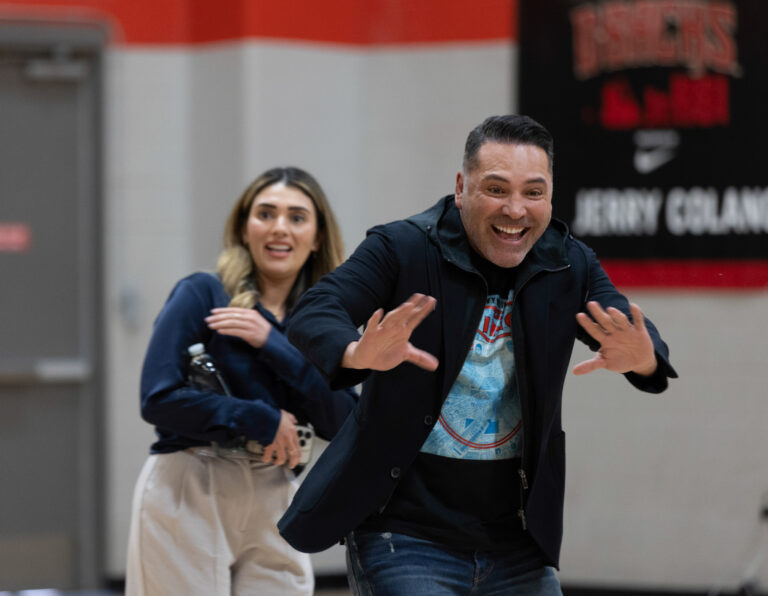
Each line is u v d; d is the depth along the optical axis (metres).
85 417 19.92
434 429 7.76
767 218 18.58
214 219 19.70
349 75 19.94
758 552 18.70
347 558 8.19
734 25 18.61
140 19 19.88
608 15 18.92
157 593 9.95
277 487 10.19
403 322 6.55
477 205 7.48
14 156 19.69
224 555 9.97
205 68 19.80
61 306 19.84
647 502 19.06
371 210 19.97
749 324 18.72
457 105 19.62
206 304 10.33
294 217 10.62
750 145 18.61
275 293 10.87
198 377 9.98
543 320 7.71
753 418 18.75
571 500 19.25
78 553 19.83
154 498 10.03
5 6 19.42
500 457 7.84
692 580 18.95
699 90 18.73
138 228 19.89
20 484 19.70
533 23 19.20
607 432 19.17
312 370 10.22
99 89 19.81
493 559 7.92
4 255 19.72
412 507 7.80
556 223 8.19
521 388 7.64
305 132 19.59
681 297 18.88
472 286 7.71
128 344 19.91
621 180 18.95
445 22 19.66
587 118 19.02
